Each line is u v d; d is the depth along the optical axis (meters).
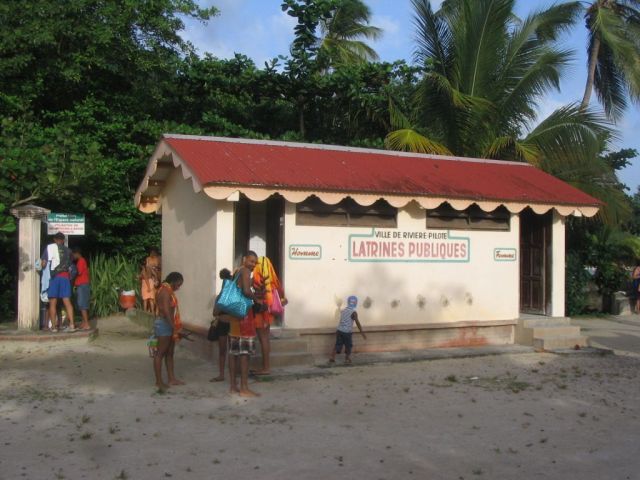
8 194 12.59
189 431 7.08
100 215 16.17
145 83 18.81
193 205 11.59
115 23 16.97
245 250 12.10
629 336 15.77
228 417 7.67
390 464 6.17
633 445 6.91
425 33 19.19
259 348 10.34
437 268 12.22
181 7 18.61
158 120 19.47
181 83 19.42
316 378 9.85
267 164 11.00
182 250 12.14
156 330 8.91
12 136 14.09
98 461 6.09
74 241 16.81
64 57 16.80
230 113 20.02
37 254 12.51
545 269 13.64
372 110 19.53
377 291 11.66
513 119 18.62
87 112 16.53
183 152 10.84
